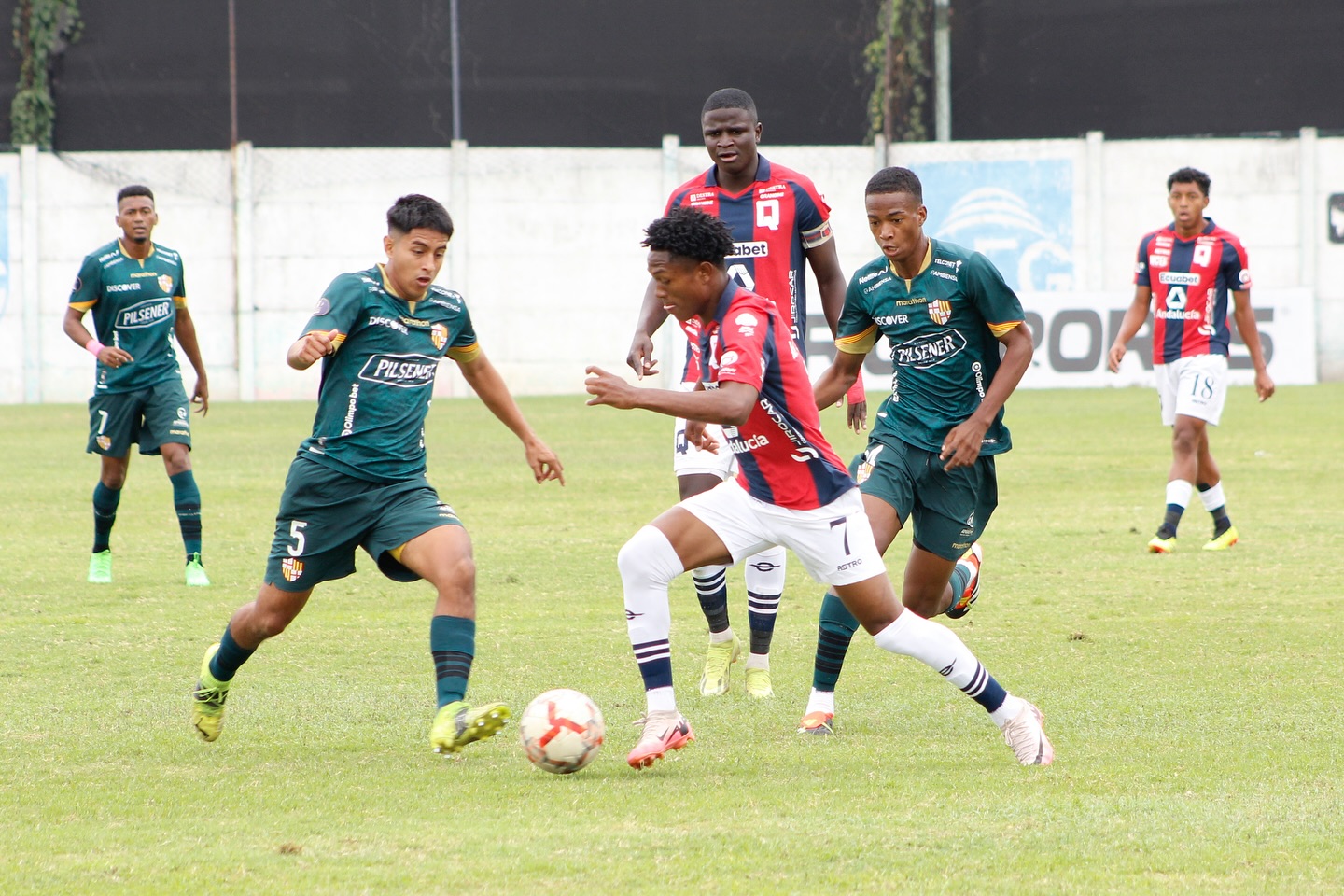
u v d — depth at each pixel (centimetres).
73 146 9450
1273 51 9262
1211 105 9362
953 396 1934
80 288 2997
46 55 9356
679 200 2383
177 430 3027
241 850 1307
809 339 8706
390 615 2678
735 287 1627
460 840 1338
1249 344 3597
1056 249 9431
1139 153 9362
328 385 1730
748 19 9531
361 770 1620
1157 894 1181
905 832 1355
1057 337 8812
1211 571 3045
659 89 9569
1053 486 4528
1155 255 3509
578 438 6462
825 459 1650
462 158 9494
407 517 1712
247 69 9438
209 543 3559
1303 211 9306
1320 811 1406
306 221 9450
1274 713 1848
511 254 9575
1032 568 3098
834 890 1195
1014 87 9525
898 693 2042
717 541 1675
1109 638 2372
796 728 1850
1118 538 3531
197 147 9481
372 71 9481
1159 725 1797
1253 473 4762
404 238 1712
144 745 1739
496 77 9525
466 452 5816
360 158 9450
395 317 1722
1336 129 9275
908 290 1917
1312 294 8931
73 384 9375
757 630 2077
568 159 9538
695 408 1509
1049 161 9394
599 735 1578
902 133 9600
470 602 1680
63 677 2145
